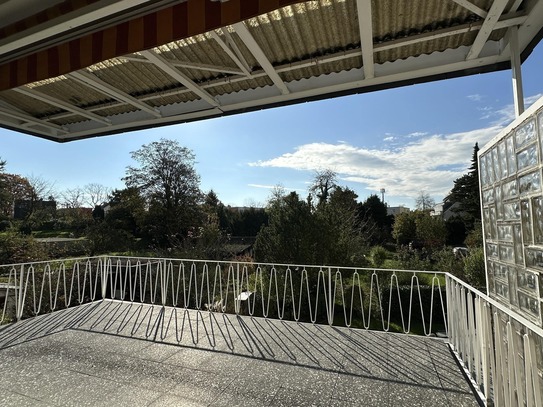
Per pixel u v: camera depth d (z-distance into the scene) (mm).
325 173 18172
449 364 2762
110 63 2564
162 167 17812
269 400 2197
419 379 2500
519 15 1949
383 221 21172
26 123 3619
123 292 5062
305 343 3260
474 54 2320
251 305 6637
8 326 3773
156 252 15273
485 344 2121
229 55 2383
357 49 2402
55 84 2893
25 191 16016
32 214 16062
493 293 2449
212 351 3047
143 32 1468
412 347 3156
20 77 1795
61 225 17109
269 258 8586
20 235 12555
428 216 17141
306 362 2811
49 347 3133
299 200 8984
